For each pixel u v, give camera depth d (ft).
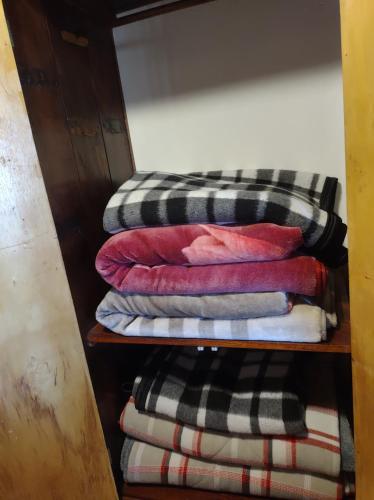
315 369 2.55
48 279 1.87
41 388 1.91
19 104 1.66
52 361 1.94
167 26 2.62
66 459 2.07
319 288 1.81
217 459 2.30
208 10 2.51
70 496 2.12
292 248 1.79
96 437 2.18
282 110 2.56
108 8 2.55
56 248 1.88
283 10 2.38
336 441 2.11
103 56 2.61
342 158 2.54
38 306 1.85
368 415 1.68
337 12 2.28
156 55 2.71
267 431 2.13
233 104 2.65
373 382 1.62
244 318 1.91
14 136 1.67
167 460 2.44
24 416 1.88
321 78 2.43
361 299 1.56
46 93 2.01
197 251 1.91
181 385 2.42
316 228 1.85
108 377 2.50
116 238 2.10
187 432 2.37
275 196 1.90
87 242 2.32
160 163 2.96
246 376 2.39
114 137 2.75
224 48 2.56
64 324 1.97
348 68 1.35
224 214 1.92
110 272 2.13
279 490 2.21
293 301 1.91
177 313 2.03
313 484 2.15
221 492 2.39
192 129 2.80
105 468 2.25
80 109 2.32
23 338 1.82
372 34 1.27
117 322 2.17
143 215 2.06
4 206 1.68
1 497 1.89
